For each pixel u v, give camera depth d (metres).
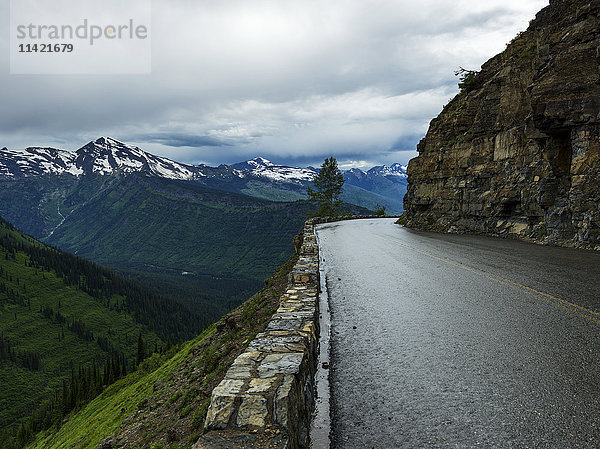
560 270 11.74
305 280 9.41
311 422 3.98
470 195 28.22
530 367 5.00
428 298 9.20
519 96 24.11
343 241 24.95
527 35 25.42
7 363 169.75
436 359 5.47
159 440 7.52
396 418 3.97
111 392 53.28
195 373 11.46
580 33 18.25
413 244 21.56
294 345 4.66
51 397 150.12
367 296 9.86
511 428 3.65
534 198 21.47
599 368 4.89
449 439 3.54
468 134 29.39
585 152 17.39
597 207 16.81
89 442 19.52
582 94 17.33
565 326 6.55
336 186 88.75
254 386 3.48
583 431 3.54
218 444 2.84
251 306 13.62
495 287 9.84
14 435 120.81
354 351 6.04
